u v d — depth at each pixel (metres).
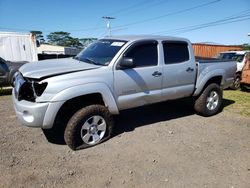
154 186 3.25
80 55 5.17
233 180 3.44
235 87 10.99
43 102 3.75
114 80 4.34
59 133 4.82
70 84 3.86
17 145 4.28
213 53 23.52
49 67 4.19
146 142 4.54
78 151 4.11
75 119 4.03
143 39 4.81
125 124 5.46
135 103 4.76
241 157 4.10
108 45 4.86
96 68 4.20
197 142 4.63
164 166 3.73
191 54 5.62
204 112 6.08
